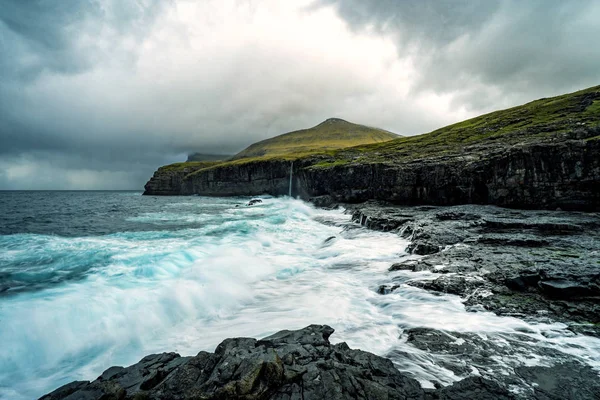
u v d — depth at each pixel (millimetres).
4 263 16375
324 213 45500
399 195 42594
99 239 23984
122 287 12688
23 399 6668
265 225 32500
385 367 6719
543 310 9711
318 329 8398
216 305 11586
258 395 5641
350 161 59969
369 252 19266
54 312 9789
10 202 78625
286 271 16109
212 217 42219
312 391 5773
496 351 7730
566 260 12922
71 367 7910
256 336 9234
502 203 31625
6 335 8477
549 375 6699
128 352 8562
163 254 18031
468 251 15695
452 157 40719
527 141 36906
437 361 7371
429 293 11602
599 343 7957
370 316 10414
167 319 10328
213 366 6508
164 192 144625
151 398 5801
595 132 31828
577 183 26594
